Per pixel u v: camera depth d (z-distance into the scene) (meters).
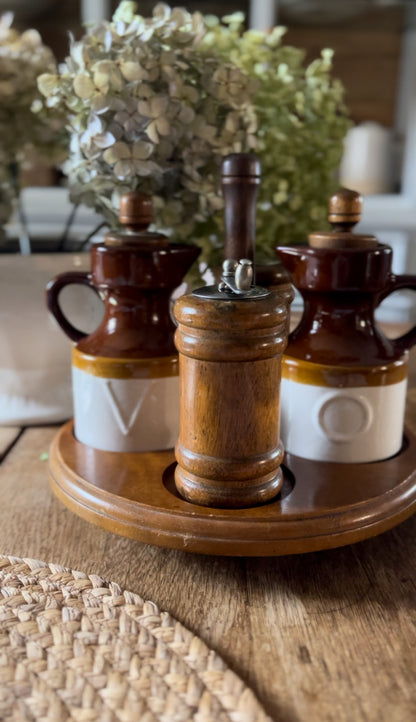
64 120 0.60
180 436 0.38
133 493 0.38
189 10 1.14
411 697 0.29
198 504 0.36
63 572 0.35
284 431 0.42
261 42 0.58
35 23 1.17
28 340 0.53
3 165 0.62
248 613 0.33
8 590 0.34
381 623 0.33
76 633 0.31
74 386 0.45
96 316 0.54
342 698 0.28
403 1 1.09
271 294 0.35
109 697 0.28
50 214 1.10
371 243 0.40
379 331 0.42
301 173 0.58
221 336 0.34
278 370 0.36
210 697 0.28
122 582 0.35
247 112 0.50
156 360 0.42
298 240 0.58
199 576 0.36
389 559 0.38
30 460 0.49
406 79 1.28
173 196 0.50
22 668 0.29
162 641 0.31
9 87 0.57
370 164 1.23
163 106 0.44
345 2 1.10
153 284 0.42
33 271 0.52
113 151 0.44
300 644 0.31
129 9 0.52
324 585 0.35
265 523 0.35
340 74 1.29
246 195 0.39
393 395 0.41
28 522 0.41
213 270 0.50
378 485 0.39
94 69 0.44
